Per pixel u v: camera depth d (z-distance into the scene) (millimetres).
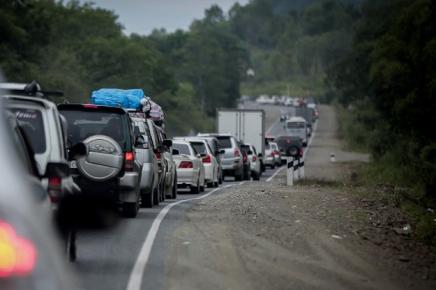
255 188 52406
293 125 175750
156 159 39719
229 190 56562
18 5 118312
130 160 32375
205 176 62750
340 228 31906
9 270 9078
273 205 39375
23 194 9727
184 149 55812
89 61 173625
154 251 24875
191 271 22016
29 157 15953
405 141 85688
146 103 47906
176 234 28641
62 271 10062
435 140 72625
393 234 32625
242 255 24797
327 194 47562
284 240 28109
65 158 19625
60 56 144875
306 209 38094
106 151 29656
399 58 72438
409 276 23688
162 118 55500
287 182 58656
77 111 32469
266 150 115438
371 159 110688
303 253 25781
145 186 37125
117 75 175250
